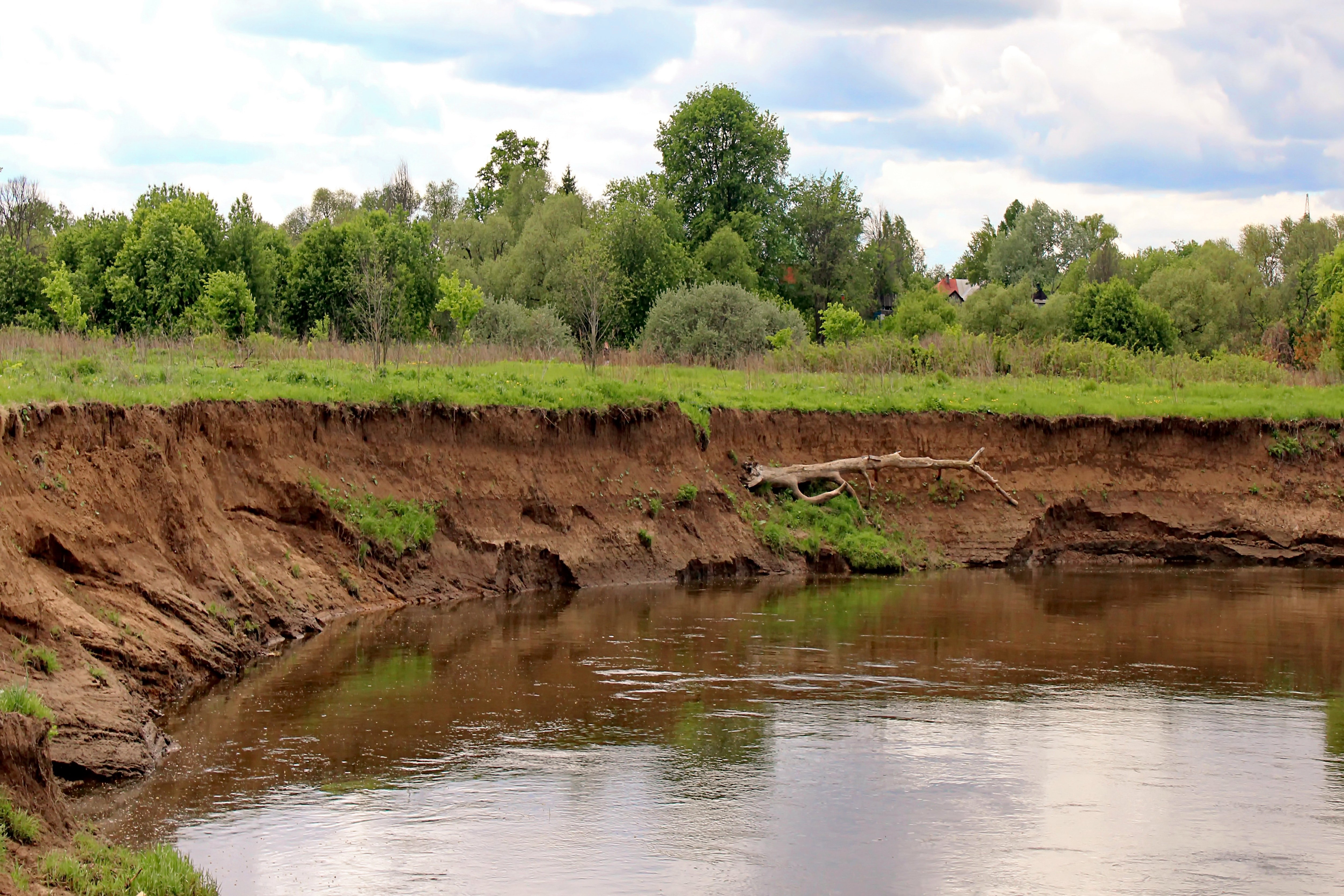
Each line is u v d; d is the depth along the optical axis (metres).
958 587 30.58
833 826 13.82
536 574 28.75
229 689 18.42
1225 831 13.89
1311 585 31.73
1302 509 36.97
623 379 36.28
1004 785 15.27
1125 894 12.21
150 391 23.31
